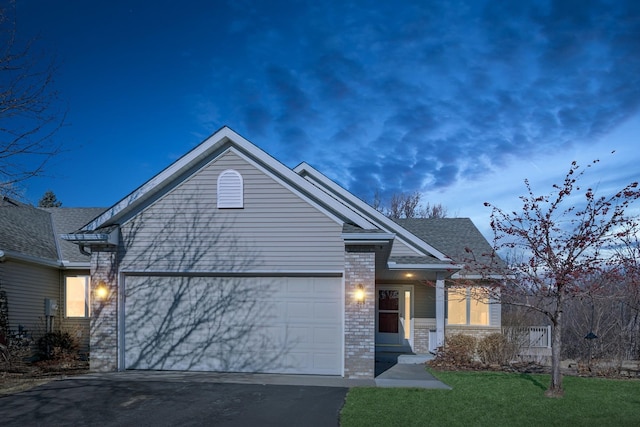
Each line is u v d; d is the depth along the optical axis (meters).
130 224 12.81
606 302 14.83
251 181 12.68
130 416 8.46
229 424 8.06
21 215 18.12
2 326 13.77
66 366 13.73
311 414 8.60
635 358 15.73
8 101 10.77
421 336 17.97
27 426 7.91
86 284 16.84
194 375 11.93
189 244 12.63
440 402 9.36
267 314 12.59
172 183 12.84
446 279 16.20
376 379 11.73
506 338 15.77
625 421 8.22
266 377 11.80
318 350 12.38
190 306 12.77
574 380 11.86
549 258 10.06
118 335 12.55
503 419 8.27
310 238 12.43
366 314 11.93
